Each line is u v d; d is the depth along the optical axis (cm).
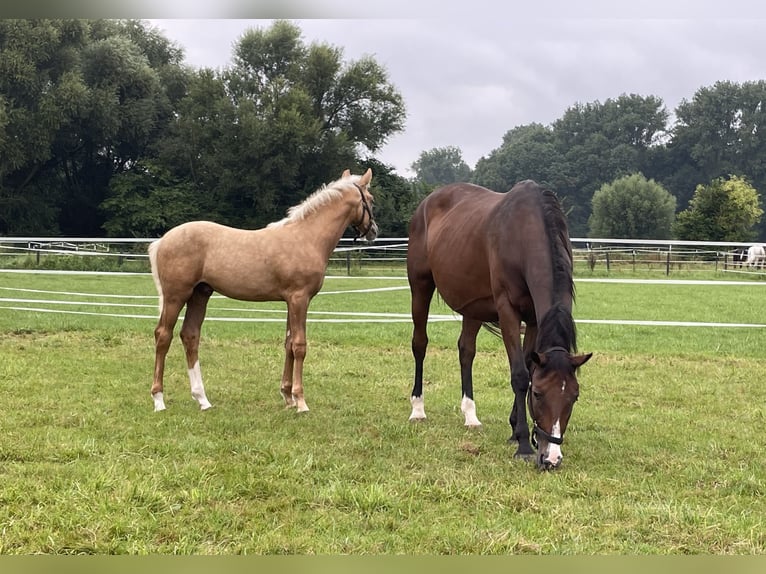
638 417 576
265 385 692
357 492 381
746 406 620
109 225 3694
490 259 485
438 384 710
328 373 756
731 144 7938
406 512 364
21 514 345
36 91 3278
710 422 561
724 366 823
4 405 566
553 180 8375
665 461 452
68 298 1484
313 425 537
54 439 471
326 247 596
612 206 5553
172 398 622
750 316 1382
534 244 449
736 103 7819
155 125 3959
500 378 742
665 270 2497
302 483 404
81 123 3581
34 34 3177
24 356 799
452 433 521
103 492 375
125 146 3962
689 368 808
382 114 4119
